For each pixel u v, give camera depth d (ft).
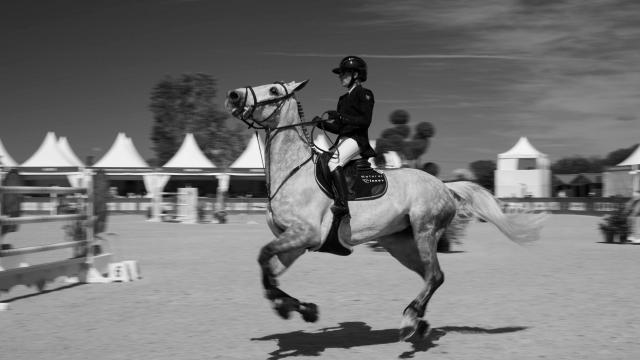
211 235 71.87
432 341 21.66
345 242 21.25
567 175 177.68
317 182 20.70
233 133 208.85
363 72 21.86
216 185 160.15
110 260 38.17
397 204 21.88
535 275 38.45
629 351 19.97
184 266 42.65
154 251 52.95
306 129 22.09
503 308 27.58
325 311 26.96
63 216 33.55
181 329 23.13
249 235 71.97
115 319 24.90
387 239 23.65
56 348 20.17
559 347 20.59
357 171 21.75
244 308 27.37
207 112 210.18
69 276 34.01
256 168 136.46
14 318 25.04
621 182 132.36
